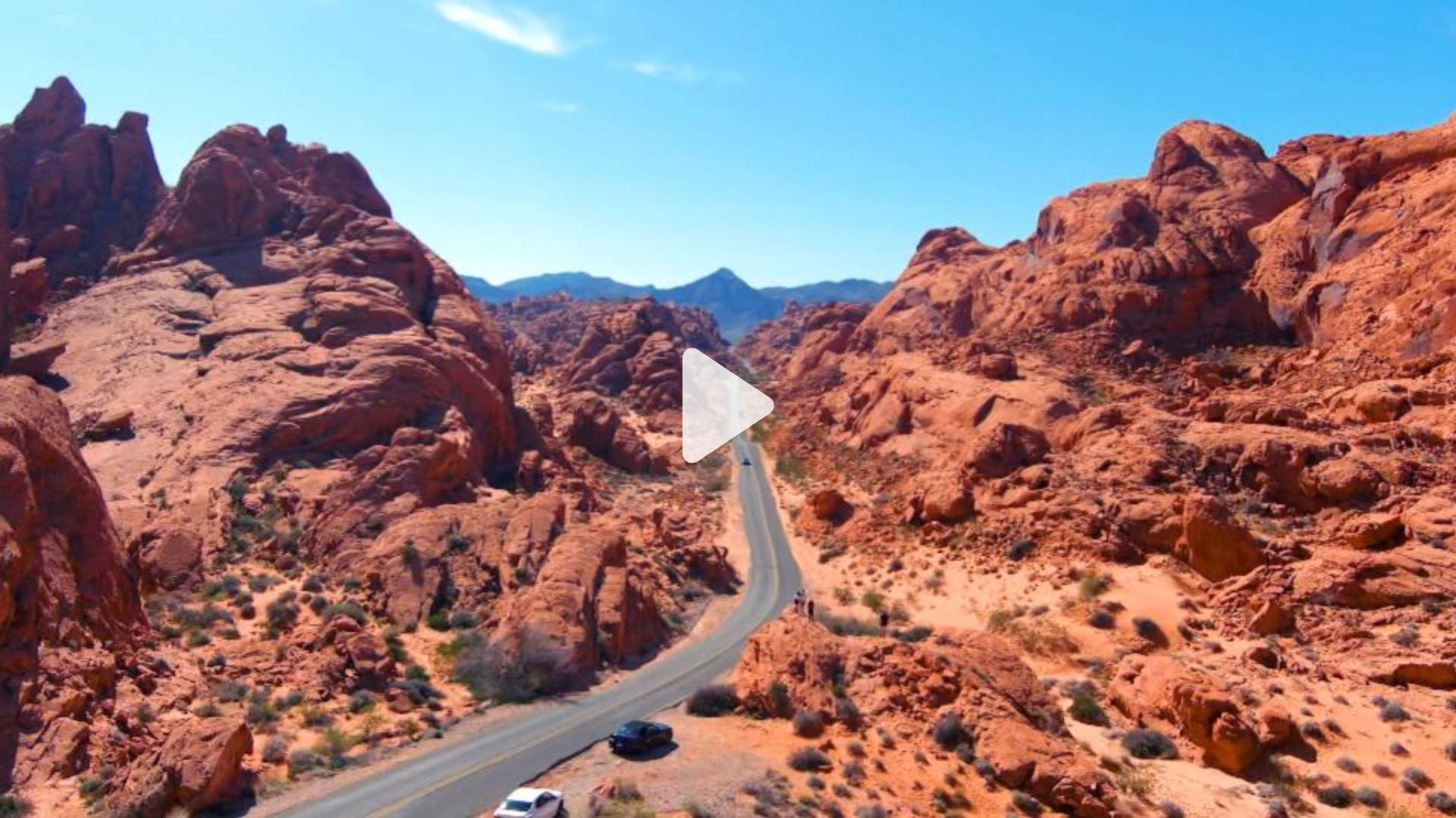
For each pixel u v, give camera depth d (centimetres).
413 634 3862
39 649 2486
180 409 5831
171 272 7819
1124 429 5622
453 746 2794
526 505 4744
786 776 2503
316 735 2827
